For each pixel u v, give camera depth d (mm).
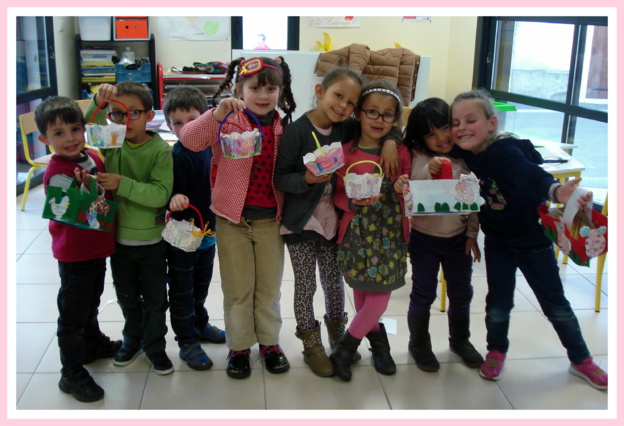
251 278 2121
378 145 2041
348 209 2031
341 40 5738
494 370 2170
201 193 2166
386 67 4676
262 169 2020
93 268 1977
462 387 2131
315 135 1907
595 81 4195
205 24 5559
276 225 2104
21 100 4426
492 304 2158
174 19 5504
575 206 1756
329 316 2271
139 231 2002
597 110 4176
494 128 2020
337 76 1924
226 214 2016
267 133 2004
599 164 4305
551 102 4668
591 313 2693
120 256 2055
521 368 2260
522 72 5086
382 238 2059
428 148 2070
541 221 1951
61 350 2002
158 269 2078
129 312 2189
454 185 1896
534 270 2104
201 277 2334
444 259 2180
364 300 2238
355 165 2012
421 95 4891
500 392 2104
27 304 2695
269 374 2191
